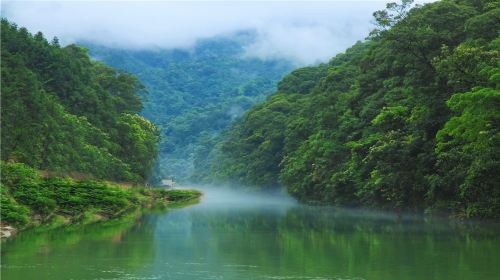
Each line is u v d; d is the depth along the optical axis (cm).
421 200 6222
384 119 6181
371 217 5856
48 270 2603
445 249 3253
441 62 5003
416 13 6281
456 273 2522
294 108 13312
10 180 4972
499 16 5372
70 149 7675
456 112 5334
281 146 12812
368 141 6744
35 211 4909
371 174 6209
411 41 5894
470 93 4303
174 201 10369
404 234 4066
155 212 7000
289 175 9700
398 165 5938
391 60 6681
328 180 8094
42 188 5262
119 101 12662
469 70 4850
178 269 2653
